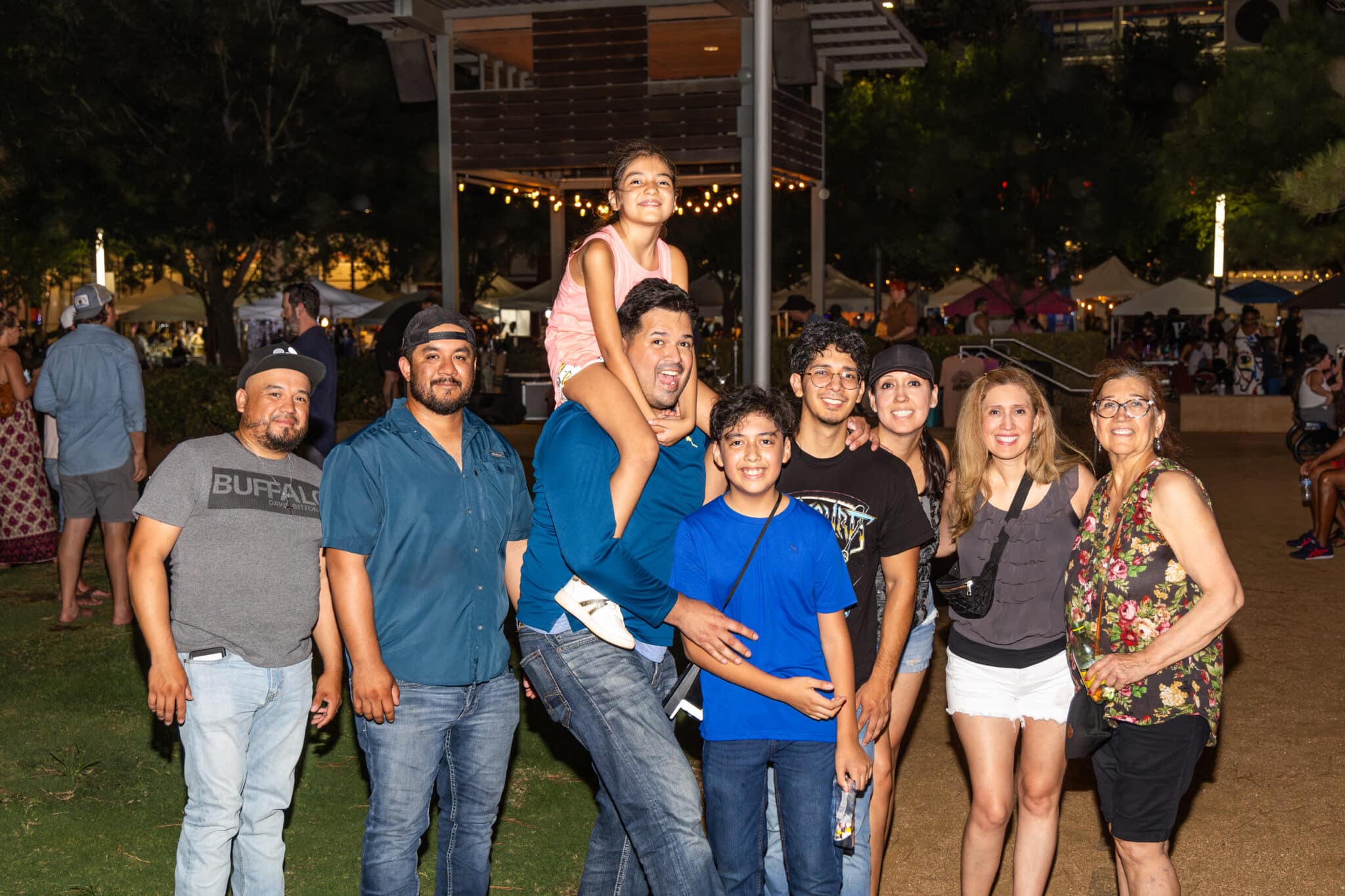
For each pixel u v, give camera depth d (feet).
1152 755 12.69
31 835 17.02
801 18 54.90
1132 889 13.05
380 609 12.68
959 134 118.83
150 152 86.89
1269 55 83.71
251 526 12.89
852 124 120.88
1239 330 88.79
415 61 57.82
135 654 25.48
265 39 86.02
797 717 12.37
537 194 68.80
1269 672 24.52
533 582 12.81
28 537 32.09
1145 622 12.60
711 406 13.99
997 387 13.61
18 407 31.76
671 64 65.67
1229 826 17.33
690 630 12.09
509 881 15.92
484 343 81.15
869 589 13.28
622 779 12.25
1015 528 13.65
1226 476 52.65
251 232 89.71
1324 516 35.17
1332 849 16.51
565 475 12.11
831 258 131.44
